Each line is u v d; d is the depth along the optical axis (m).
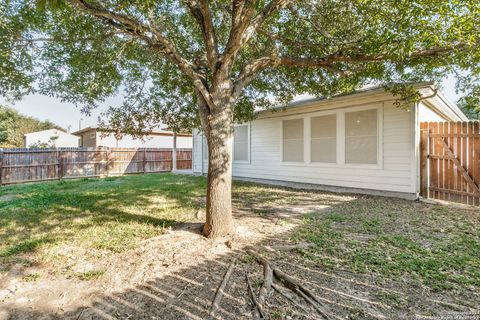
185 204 6.43
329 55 4.66
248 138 11.25
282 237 3.94
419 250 3.39
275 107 9.28
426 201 6.47
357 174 7.80
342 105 8.08
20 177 11.98
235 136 11.90
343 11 4.57
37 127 32.66
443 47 3.87
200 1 3.39
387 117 7.13
